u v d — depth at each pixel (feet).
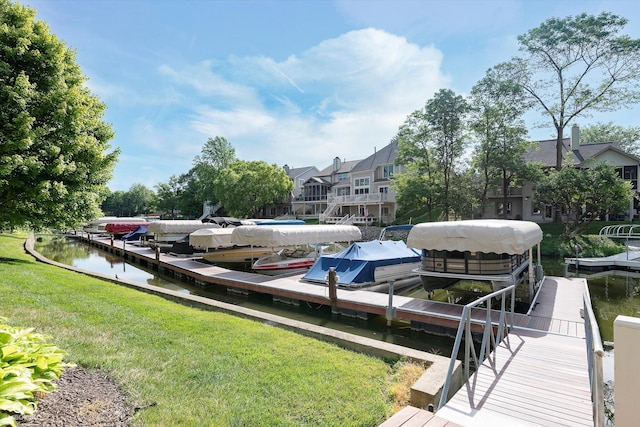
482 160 94.12
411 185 98.63
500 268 33.19
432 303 32.35
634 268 55.88
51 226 45.96
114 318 21.49
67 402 11.25
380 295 35.81
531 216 104.17
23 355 10.53
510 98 90.07
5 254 54.49
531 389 15.20
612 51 87.30
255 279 45.96
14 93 36.29
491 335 22.00
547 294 35.73
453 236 31.99
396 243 51.13
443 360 16.71
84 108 41.29
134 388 12.89
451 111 92.73
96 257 85.71
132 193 325.21
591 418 12.91
